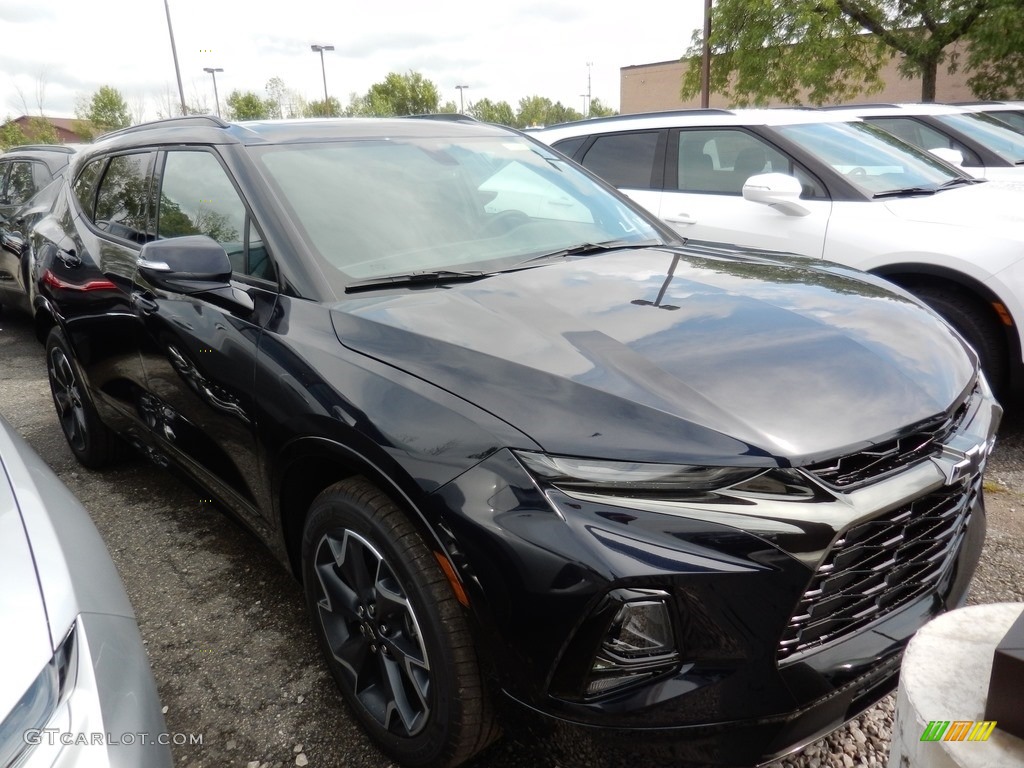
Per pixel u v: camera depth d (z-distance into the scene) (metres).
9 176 7.61
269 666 2.47
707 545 1.51
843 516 1.56
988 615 1.12
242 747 2.13
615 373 1.76
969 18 15.41
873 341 1.98
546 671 1.56
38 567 1.43
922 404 1.79
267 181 2.55
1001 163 6.89
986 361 3.93
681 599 1.50
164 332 2.73
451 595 1.74
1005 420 4.30
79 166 4.02
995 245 3.82
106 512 3.58
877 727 2.12
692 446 1.58
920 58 16.14
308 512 2.12
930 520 1.78
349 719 2.23
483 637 1.65
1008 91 16.44
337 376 1.97
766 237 4.77
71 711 1.25
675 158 5.51
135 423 3.28
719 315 2.08
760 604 1.51
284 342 2.16
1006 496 3.42
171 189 3.00
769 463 1.55
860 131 5.32
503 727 1.71
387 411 1.82
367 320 2.07
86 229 3.61
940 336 2.15
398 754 1.96
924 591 1.84
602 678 1.54
